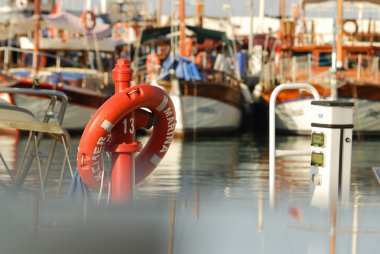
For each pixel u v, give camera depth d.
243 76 44.62
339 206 10.34
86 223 9.05
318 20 52.81
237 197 12.67
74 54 41.84
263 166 21.17
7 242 8.09
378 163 22.58
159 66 36.38
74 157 22.59
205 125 35.22
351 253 7.83
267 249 7.91
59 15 39.16
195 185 16.28
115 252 7.69
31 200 10.94
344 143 10.30
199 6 46.38
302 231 8.81
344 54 40.31
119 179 9.91
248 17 59.53
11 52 43.41
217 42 46.78
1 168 18.72
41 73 34.38
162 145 10.69
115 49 43.31
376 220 9.61
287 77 37.34
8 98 31.66
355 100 34.22
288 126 35.88
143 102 9.91
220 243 8.13
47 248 7.80
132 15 51.41
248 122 39.47
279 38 46.53
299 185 16.03
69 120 33.44
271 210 10.29
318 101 10.38
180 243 8.13
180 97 34.53
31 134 10.87
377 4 39.38
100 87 35.25
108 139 9.85
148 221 9.23
